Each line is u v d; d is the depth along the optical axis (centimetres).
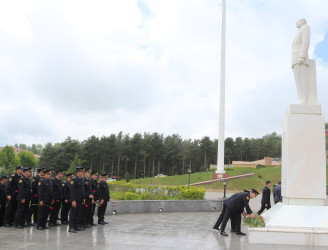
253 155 8381
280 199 1226
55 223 1001
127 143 7438
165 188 1705
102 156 7119
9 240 717
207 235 850
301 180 764
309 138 777
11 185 949
